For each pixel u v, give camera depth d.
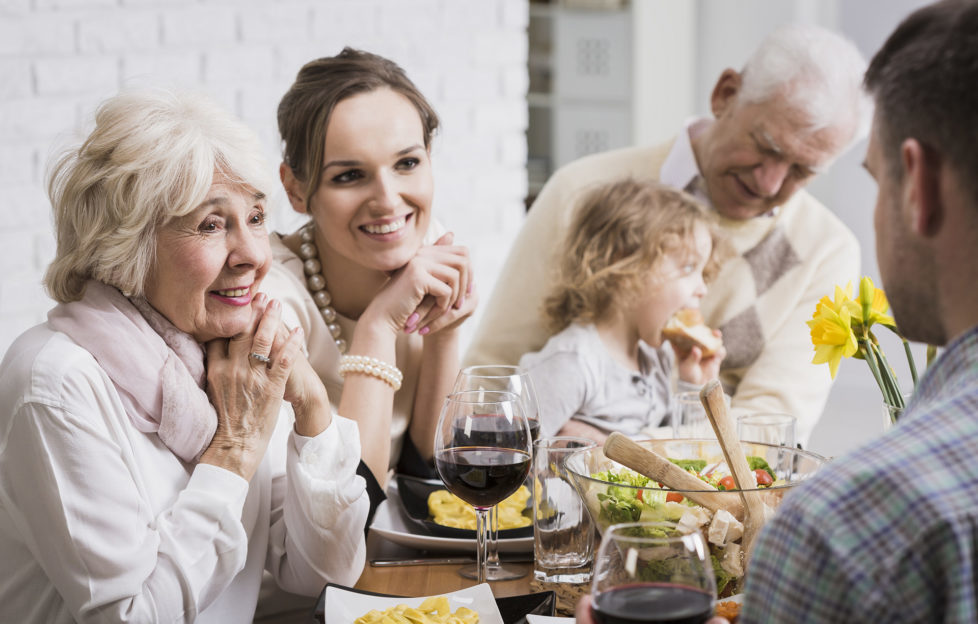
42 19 2.51
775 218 2.37
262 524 1.44
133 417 1.27
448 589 1.34
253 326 1.35
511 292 2.44
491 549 1.41
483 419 1.27
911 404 0.78
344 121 1.68
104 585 1.19
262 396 1.32
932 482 0.67
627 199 2.08
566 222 2.41
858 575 0.66
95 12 2.57
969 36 0.71
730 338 2.38
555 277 2.21
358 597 1.22
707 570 0.87
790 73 2.10
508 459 1.26
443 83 3.10
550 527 1.30
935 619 0.66
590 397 2.02
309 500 1.38
